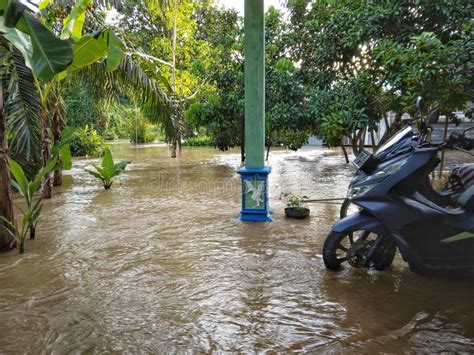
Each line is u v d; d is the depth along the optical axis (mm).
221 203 6273
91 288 2988
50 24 5379
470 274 2918
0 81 4004
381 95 6852
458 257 2912
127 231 4664
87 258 3703
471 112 5965
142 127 25844
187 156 15062
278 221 4992
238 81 9766
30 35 2566
